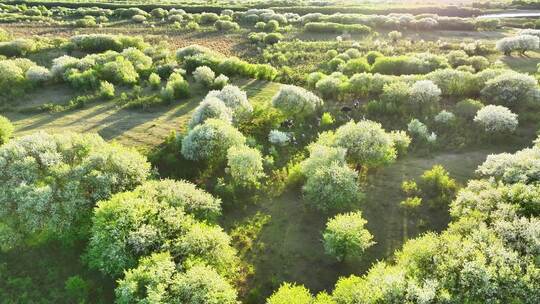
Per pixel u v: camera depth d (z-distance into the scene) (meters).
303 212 29.14
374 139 32.00
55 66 52.84
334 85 46.88
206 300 19.72
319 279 24.09
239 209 29.58
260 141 38.34
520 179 26.70
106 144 31.62
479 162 33.94
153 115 44.22
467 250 20.88
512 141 36.28
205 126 33.94
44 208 25.12
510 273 19.42
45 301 22.88
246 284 23.94
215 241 23.06
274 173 33.22
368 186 31.48
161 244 22.89
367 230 25.48
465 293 19.06
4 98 47.03
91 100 47.69
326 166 29.17
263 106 43.47
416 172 32.94
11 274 24.44
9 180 26.97
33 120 42.78
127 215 23.23
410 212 28.64
